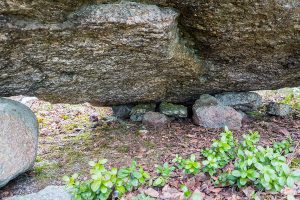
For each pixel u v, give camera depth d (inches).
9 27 113.0
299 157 151.0
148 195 126.0
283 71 187.8
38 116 247.8
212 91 211.8
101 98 186.7
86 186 122.5
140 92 190.4
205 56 172.2
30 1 106.8
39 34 119.9
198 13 136.2
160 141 188.4
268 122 212.5
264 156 122.0
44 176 154.2
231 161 138.3
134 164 132.0
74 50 132.5
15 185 146.9
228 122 203.2
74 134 209.9
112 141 192.7
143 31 128.1
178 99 216.7
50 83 150.4
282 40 155.6
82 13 117.6
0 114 138.9
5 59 126.3
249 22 141.6
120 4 120.4
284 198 116.9
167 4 128.0
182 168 140.6
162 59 151.4
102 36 128.4
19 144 143.9
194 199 114.7
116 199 124.9
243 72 187.8
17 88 145.9
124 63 150.1
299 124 206.2
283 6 133.4
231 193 123.6
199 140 185.9
